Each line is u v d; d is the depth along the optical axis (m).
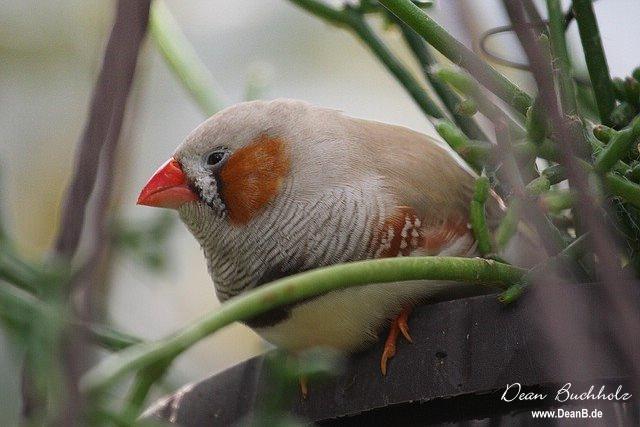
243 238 1.62
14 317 1.54
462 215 1.62
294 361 1.55
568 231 1.60
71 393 1.38
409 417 1.59
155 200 1.62
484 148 1.57
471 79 1.56
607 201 1.58
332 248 1.61
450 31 1.57
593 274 1.58
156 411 1.61
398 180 1.61
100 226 1.47
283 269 1.61
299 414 1.59
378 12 1.61
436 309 1.59
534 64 1.48
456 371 1.58
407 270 1.57
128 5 1.46
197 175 1.62
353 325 1.60
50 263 1.53
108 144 1.46
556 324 1.43
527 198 1.57
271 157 1.62
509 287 1.58
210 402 1.60
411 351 1.59
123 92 1.46
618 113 1.58
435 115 1.61
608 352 1.56
